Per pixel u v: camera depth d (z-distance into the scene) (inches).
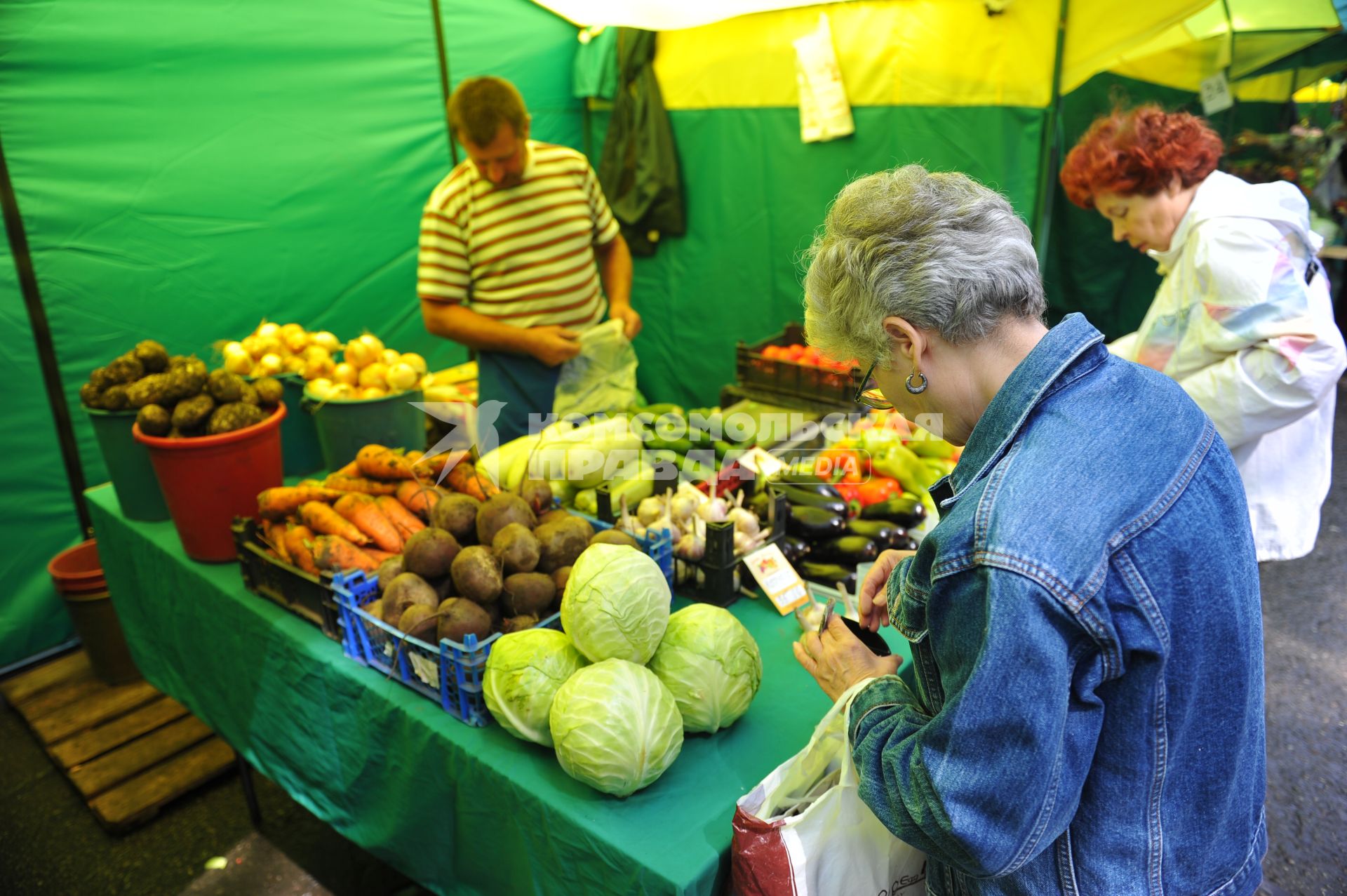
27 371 124.6
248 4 135.9
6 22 114.7
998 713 32.0
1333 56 144.8
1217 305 77.7
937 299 36.1
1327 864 94.9
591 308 127.4
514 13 169.3
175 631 95.3
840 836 45.6
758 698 63.1
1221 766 37.7
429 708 62.9
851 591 78.6
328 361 112.6
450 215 117.0
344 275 157.6
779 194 170.6
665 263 193.3
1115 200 84.4
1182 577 34.1
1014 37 131.1
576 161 122.7
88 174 125.3
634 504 88.8
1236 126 173.9
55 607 133.7
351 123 152.3
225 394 87.7
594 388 124.1
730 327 188.7
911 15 140.9
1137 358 88.2
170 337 138.0
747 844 45.3
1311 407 75.9
